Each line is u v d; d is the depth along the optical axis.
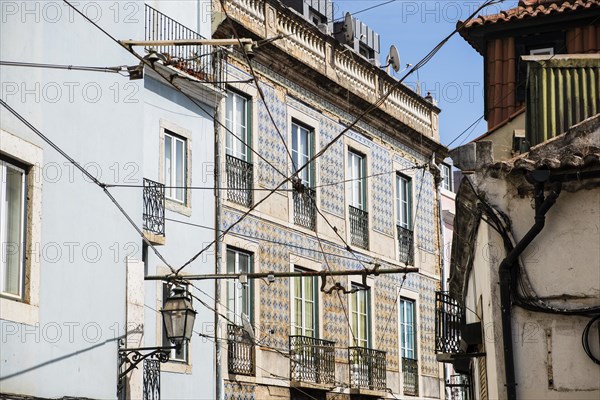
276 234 34.59
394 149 42.34
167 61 21.05
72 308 21.19
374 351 38.81
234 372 31.70
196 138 31.38
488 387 20.08
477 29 28.23
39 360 20.03
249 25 34.16
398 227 41.97
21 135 19.88
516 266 18.27
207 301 30.84
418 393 41.69
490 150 18.73
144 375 27.25
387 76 41.94
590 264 18.03
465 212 20.22
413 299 42.47
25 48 20.27
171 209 29.80
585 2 27.48
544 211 17.94
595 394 17.69
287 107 35.94
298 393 34.81
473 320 23.98
